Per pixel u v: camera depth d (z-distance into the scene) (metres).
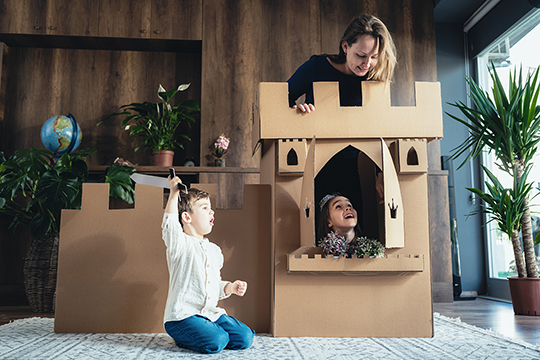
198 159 3.39
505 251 2.95
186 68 3.46
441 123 1.45
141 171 2.82
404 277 1.41
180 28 3.22
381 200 1.58
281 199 1.43
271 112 1.43
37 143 3.24
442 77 3.39
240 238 1.53
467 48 3.44
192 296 1.23
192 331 1.17
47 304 2.32
